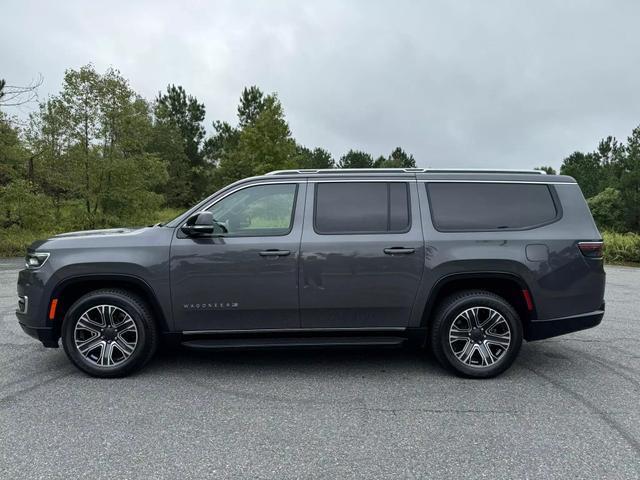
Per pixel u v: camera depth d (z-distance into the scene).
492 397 4.25
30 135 17.77
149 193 19.20
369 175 4.86
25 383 4.53
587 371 4.96
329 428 3.63
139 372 4.86
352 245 4.64
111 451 3.26
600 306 4.82
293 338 4.74
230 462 3.13
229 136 43.12
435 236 4.69
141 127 18.88
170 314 4.64
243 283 4.61
